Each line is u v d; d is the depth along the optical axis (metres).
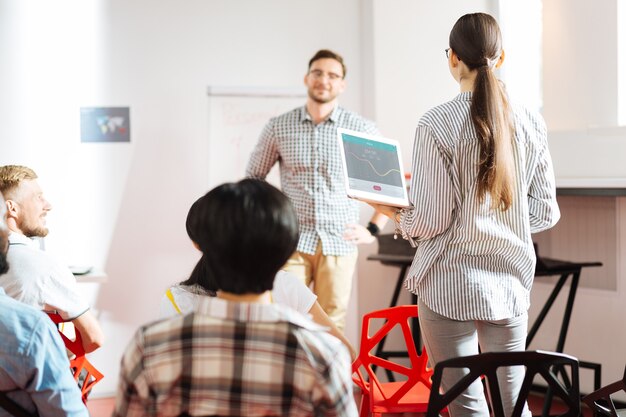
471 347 2.47
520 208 2.43
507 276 2.45
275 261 1.49
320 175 4.36
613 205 4.37
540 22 5.05
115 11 4.87
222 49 5.04
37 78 4.73
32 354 2.04
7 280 2.86
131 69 4.91
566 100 4.68
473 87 2.40
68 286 2.94
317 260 4.35
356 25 5.22
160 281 4.98
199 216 1.50
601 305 4.41
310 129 4.38
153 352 1.47
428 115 2.43
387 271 5.14
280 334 1.45
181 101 4.98
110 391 4.91
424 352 2.97
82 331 3.00
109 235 4.90
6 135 4.68
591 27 4.52
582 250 4.55
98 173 4.87
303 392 1.44
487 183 2.33
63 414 2.08
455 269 2.42
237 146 4.96
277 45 5.12
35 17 4.72
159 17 4.94
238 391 1.45
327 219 4.34
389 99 5.02
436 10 5.07
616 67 4.41
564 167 4.60
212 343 1.45
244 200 1.48
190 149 5.00
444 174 2.39
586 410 4.41
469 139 2.37
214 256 1.48
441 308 2.43
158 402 1.47
